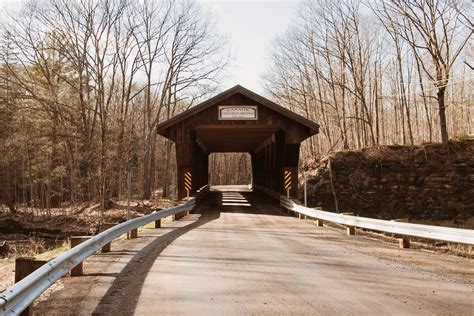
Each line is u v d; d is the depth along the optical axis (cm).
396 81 4300
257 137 3528
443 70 2798
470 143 2834
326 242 1163
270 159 3344
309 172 3086
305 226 1616
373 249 1034
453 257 915
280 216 2045
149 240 1180
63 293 597
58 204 4341
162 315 494
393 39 3459
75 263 634
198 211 2298
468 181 2752
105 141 3116
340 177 2995
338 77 4200
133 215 2786
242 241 1169
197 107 2452
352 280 679
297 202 2070
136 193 5266
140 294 591
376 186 2923
